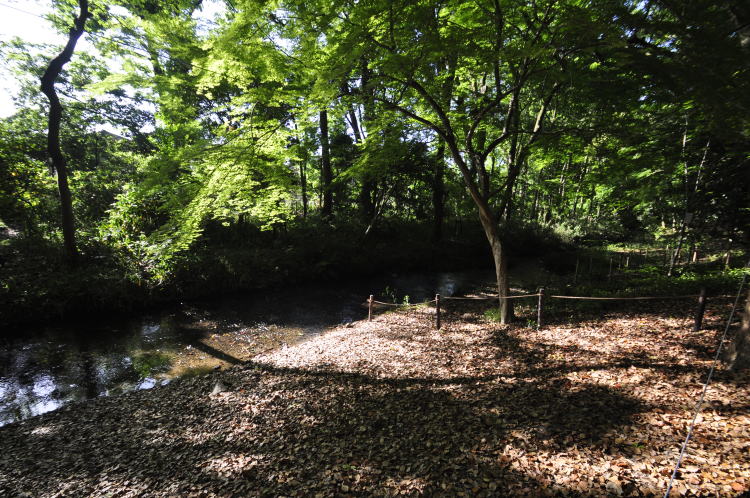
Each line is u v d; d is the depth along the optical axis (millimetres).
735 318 7648
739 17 4059
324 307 14297
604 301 10609
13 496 4715
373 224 21500
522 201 34469
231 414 6504
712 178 9953
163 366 9086
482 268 22172
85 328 11164
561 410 5309
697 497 3379
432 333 10039
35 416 6879
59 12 12133
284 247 18703
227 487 4602
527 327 9477
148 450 5602
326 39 7094
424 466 4555
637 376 5895
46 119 19609
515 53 5922
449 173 18469
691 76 4129
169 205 7992
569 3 6695
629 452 4180
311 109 8297
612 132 8172
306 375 7891
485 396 6137
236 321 12391
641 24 4461
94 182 17797
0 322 10430
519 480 4078
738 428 4145
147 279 13383
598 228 28672
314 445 5332
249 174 8242
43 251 13016
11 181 13477
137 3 10070
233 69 7516
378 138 10781
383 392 6770
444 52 6109
